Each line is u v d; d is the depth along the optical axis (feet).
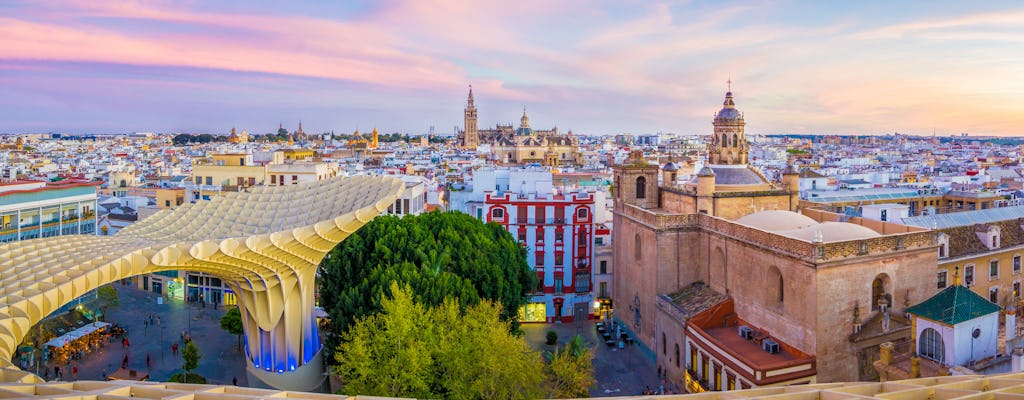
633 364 238.68
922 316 155.12
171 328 280.31
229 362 240.73
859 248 177.78
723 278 221.05
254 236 172.45
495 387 155.84
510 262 224.12
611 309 294.05
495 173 352.90
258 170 387.34
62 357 240.12
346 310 191.42
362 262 212.84
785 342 187.01
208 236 202.69
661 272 233.35
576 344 218.59
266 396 88.74
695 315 209.36
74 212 294.66
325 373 214.07
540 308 292.40
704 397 92.79
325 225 182.19
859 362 178.29
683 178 575.79
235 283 196.44
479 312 171.63
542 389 176.86
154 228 215.92
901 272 184.96
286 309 198.80
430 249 210.59
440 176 638.12
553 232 291.79
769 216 216.54
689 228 234.38
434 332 165.37
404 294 165.68
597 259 301.63
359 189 216.95
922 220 254.27
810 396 89.51
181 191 408.67
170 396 87.51
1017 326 175.32
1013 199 402.93
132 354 248.32
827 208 287.69
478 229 241.76
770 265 193.57
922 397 86.17
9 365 112.98
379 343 158.40
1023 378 94.94
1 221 261.03
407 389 155.12
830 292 175.52
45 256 164.25
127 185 577.02
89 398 84.17
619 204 273.13
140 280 342.44
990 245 232.32
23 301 129.80
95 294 282.36
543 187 320.91
